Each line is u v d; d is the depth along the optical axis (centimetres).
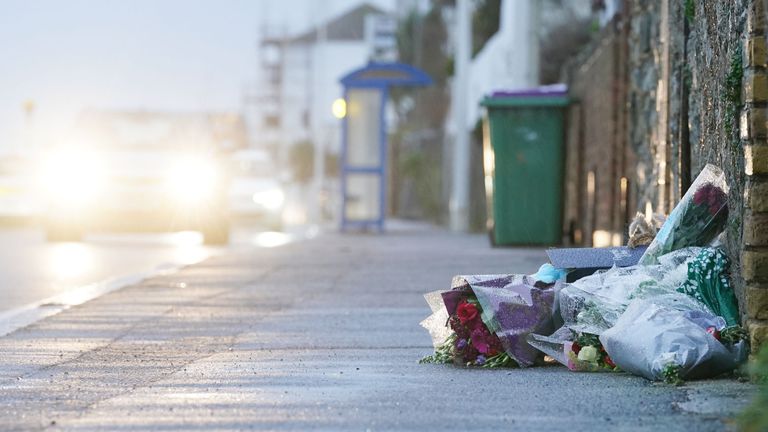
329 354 1215
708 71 1218
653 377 992
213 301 1728
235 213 4378
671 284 1080
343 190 4397
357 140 4372
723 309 1070
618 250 1188
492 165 2966
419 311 1606
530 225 2959
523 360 1098
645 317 1023
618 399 916
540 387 987
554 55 4003
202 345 1287
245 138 3834
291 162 14250
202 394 966
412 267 2325
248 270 2270
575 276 1172
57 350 1245
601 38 2489
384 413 877
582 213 2845
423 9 7681
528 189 2955
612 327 1054
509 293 1110
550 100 2909
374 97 4341
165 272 2212
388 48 10294
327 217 10175
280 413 880
